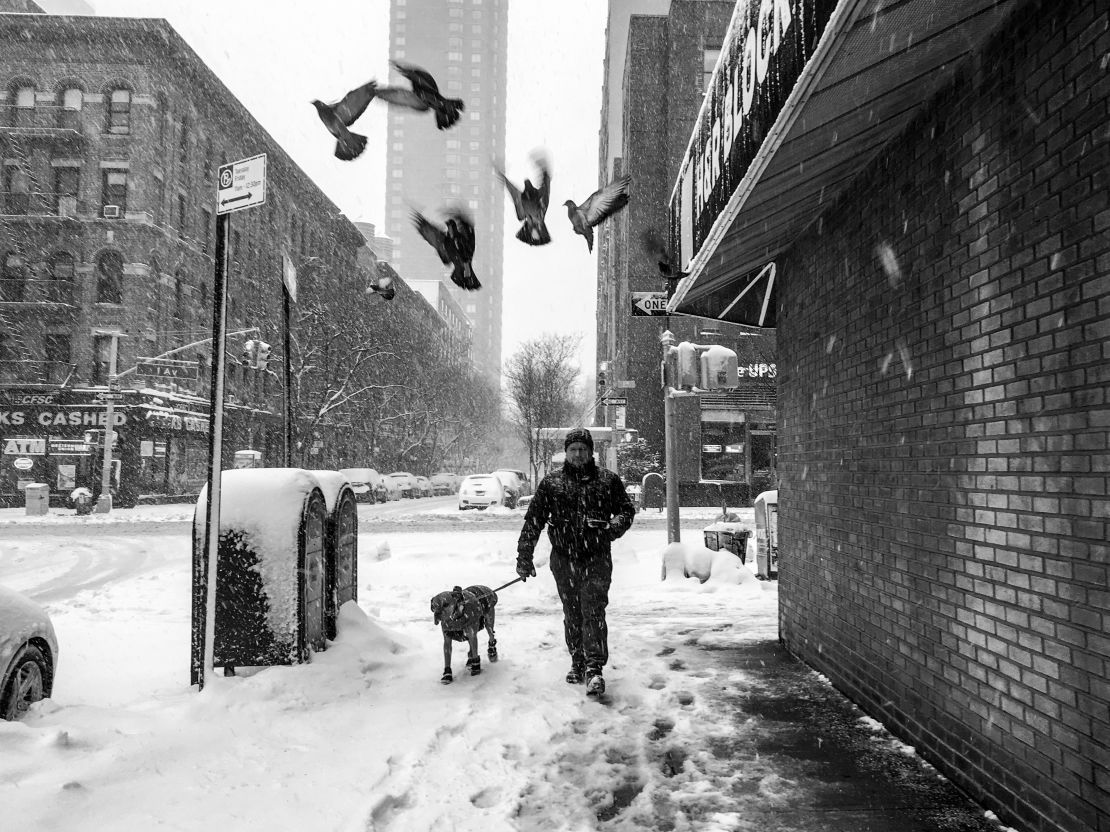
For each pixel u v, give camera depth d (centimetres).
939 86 385
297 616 520
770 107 405
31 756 357
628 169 3747
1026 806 313
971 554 357
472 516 2695
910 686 420
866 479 485
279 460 4566
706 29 3622
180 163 3747
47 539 1939
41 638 443
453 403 6138
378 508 3534
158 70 3562
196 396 3794
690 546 1060
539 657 623
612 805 346
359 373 4478
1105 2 266
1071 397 285
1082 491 279
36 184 3497
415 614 845
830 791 360
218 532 498
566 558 545
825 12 313
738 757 404
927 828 322
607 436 2980
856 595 500
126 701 482
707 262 629
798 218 578
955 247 373
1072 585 284
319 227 5175
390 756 390
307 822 313
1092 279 273
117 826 301
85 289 3441
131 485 3356
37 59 3522
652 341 3462
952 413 376
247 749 395
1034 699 307
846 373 522
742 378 3294
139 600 943
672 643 684
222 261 492
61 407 3353
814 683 548
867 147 451
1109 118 264
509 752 411
